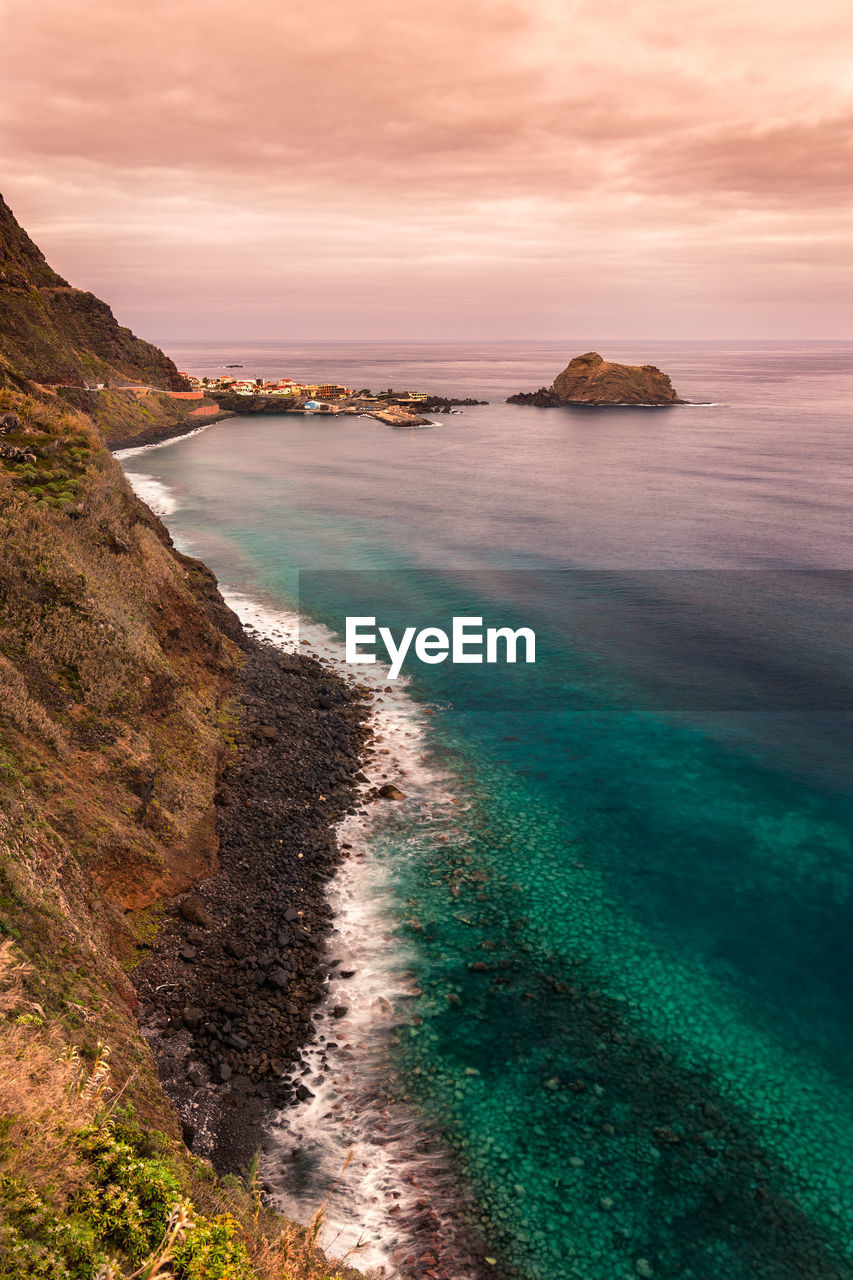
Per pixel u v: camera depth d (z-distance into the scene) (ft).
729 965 77.10
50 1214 23.00
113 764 77.82
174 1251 25.04
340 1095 60.75
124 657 89.61
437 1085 62.28
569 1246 50.93
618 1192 54.54
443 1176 55.11
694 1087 63.36
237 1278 26.03
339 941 77.25
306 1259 34.14
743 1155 57.67
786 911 85.10
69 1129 27.86
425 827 98.07
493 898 85.10
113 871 70.28
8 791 61.82
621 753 119.03
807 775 112.88
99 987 53.21
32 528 94.79
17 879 52.70
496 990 72.33
